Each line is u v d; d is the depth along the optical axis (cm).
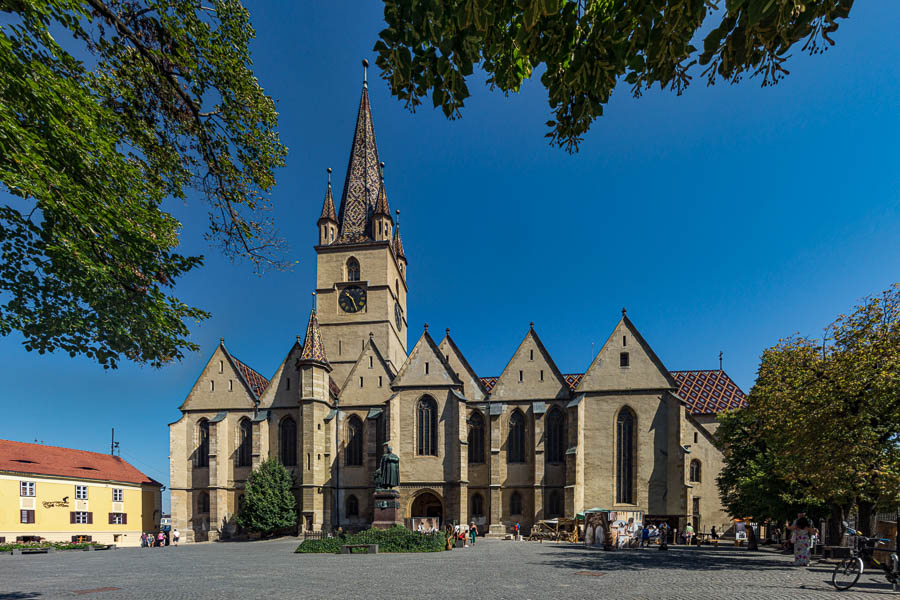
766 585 1856
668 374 5834
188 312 1409
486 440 6191
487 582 1942
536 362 6300
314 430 6169
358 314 7619
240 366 7112
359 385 6581
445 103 714
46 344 1180
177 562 3181
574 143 754
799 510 3916
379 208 7894
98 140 1136
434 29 615
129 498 7294
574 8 607
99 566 2952
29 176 970
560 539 5188
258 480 5959
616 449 5800
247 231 1466
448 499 5916
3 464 5944
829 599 1560
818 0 506
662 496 5591
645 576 2130
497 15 639
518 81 760
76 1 1058
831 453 2656
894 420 2622
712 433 6775
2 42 945
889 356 2622
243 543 5659
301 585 1895
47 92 1022
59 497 6319
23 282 1133
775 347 3350
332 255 7844
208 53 1341
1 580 2188
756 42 558
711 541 5444
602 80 637
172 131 1348
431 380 6206
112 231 1179
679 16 546
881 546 2405
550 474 5988
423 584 1894
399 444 6116
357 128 8681
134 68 1217
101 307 1202
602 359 6019
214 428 6419
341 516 6244
